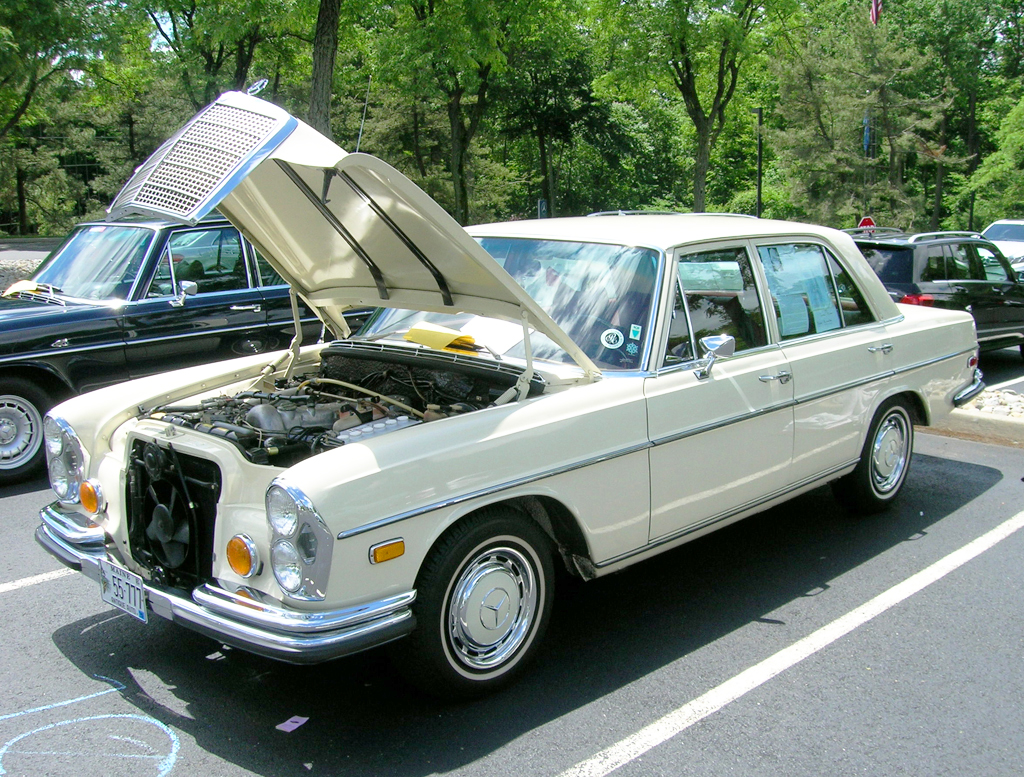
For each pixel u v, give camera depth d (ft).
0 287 55.16
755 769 9.45
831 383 14.85
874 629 12.75
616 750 9.74
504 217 141.59
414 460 9.59
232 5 56.80
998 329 33.30
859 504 17.03
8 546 15.87
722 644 12.26
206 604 9.42
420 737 9.95
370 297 13.62
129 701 10.71
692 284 12.93
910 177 138.92
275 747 9.75
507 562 10.68
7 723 10.19
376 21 67.67
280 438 10.73
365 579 9.18
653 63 74.69
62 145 146.41
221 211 12.66
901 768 9.52
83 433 11.73
